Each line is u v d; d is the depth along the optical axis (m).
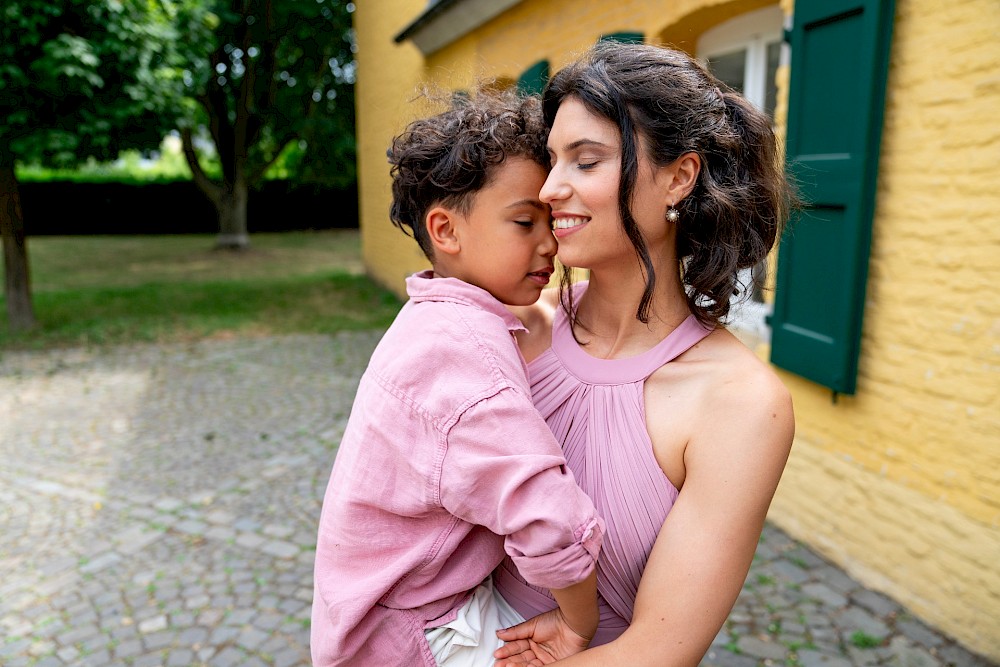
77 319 9.29
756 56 4.00
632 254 1.04
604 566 1.03
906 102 2.75
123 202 22.23
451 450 0.96
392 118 9.92
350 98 17.02
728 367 1.00
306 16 15.02
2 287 11.84
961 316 2.64
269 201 23.55
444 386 0.98
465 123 1.09
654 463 1.01
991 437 2.57
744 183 1.01
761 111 1.06
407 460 1.00
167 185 22.47
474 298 1.09
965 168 2.57
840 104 2.90
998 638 2.59
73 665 2.82
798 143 3.14
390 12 9.66
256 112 16.77
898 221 2.83
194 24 8.79
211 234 22.97
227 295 11.23
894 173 2.83
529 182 1.08
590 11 4.87
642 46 1.03
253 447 5.02
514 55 6.04
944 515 2.75
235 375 6.81
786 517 3.54
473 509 0.95
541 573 0.88
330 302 10.54
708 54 4.45
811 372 3.17
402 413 1.00
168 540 3.76
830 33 2.92
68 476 4.57
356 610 1.05
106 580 3.40
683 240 1.05
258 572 3.44
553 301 1.35
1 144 7.07
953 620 2.74
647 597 0.95
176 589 3.31
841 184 2.92
